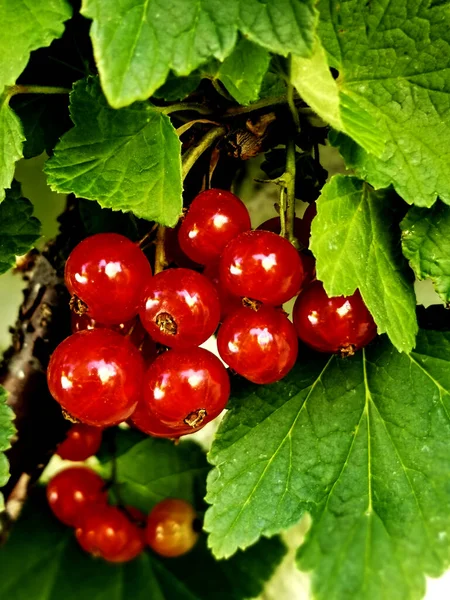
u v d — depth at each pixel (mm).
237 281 65
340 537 71
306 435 77
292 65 60
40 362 95
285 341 69
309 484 75
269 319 68
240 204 72
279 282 65
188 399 67
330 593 68
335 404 78
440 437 74
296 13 54
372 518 72
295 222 81
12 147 71
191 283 66
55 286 95
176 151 68
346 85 71
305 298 73
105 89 54
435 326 80
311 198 88
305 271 76
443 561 68
